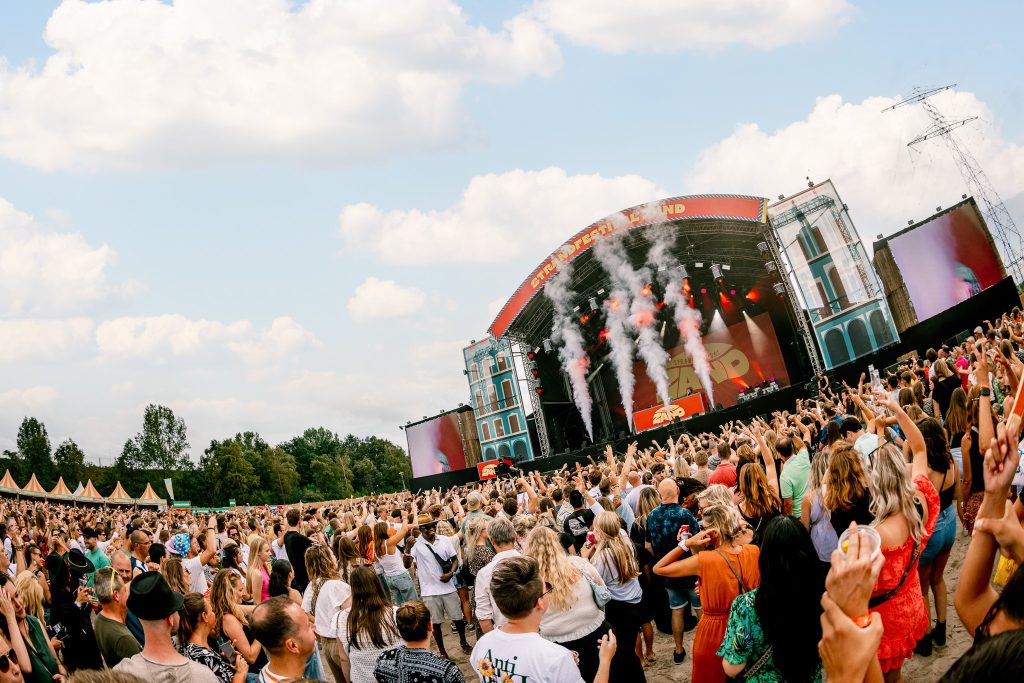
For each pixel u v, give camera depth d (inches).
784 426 421.7
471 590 450.0
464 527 399.9
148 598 172.4
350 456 5649.6
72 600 315.3
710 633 188.9
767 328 1427.2
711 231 1280.8
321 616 261.1
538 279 1358.3
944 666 231.1
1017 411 95.0
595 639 218.1
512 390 1669.5
